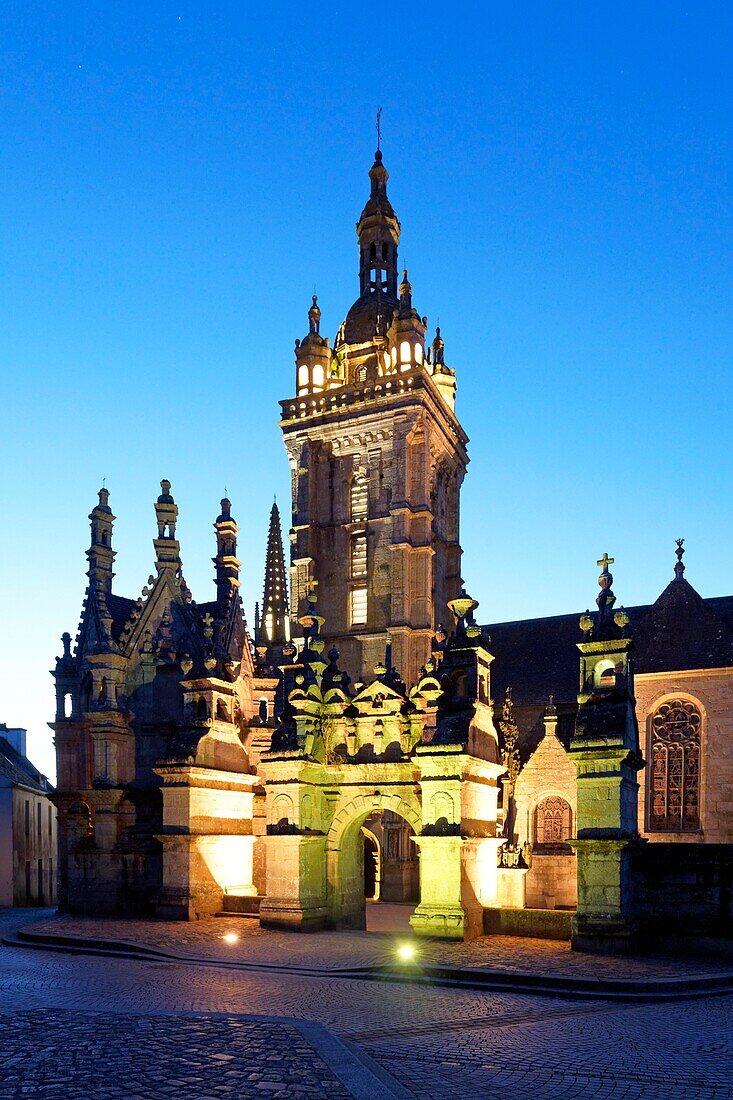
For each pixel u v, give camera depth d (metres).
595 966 23.00
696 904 25.61
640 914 26.30
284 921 31.28
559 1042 15.55
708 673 48.44
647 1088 12.76
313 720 33.28
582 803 26.73
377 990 20.88
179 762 35.91
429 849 29.09
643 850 26.64
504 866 39.06
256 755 44.28
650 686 50.03
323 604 70.56
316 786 33.19
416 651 65.44
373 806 32.62
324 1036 14.97
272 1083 12.19
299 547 71.44
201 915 35.25
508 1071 13.59
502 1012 18.36
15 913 47.06
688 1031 16.50
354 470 71.50
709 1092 12.58
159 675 45.16
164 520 47.78
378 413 70.00
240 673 46.91
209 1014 16.95
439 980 21.97
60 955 27.64
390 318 76.31
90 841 40.94
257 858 43.81
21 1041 14.59
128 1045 14.29
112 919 35.78
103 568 50.38
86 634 49.09
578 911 26.25
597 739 26.88
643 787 49.25
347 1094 11.73
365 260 80.12
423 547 67.06
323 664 34.31
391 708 33.16
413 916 28.69
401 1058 14.38
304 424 72.88
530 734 58.72
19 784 55.50
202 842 35.88
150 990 20.52
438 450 74.19
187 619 46.28
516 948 26.30
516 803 50.12
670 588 53.56
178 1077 12.46
